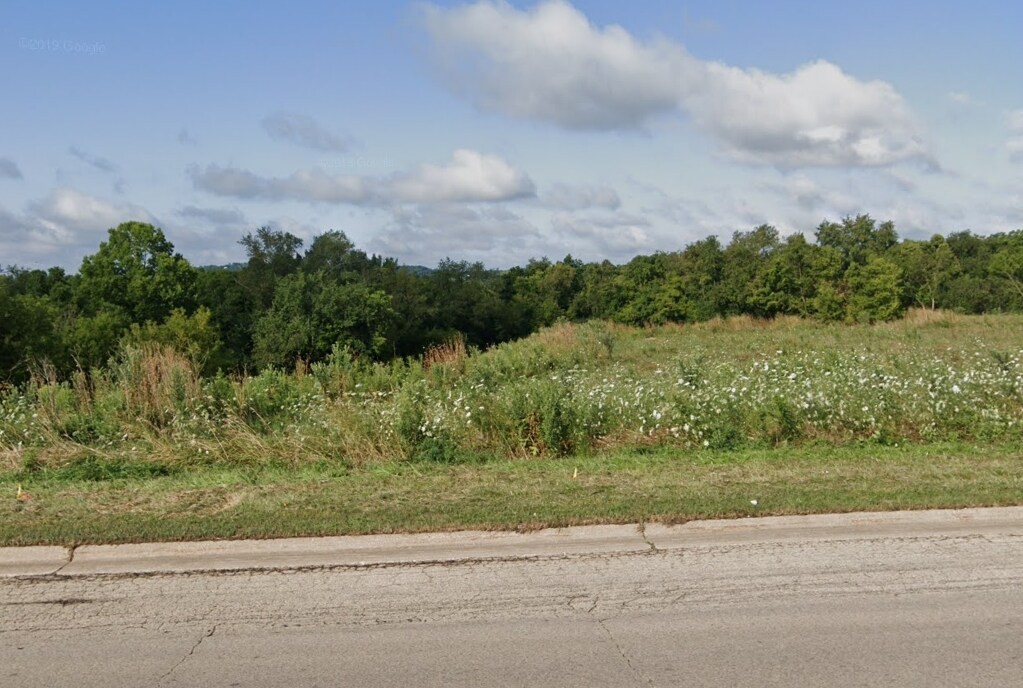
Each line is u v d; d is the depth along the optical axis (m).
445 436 10.02
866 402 10.65
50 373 13.20
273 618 5.02
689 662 4.32
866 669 4.21
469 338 71.06
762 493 7.53
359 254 72.38
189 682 4.21
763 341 25.62
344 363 14.91
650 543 6.37
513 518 6.86
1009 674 4.15
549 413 9.99
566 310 83.81
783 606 5.09
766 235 75.06
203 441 10.06
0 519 7.05
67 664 4.44
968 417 10.48
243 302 61.25
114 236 55.62
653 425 10.39
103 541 6.43
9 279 61.31
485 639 4.66
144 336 46.59
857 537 6.42
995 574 5.60
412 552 6.23
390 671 4.27
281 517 6.98
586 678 4.15
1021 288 53.47
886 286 50.75
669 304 64.75
